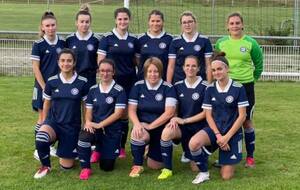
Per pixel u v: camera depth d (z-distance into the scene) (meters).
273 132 7.62
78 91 5.79
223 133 5.61
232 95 5.59
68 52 5.76
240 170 5.92
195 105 5.85
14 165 5.98
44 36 6.35
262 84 12.06
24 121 8.11
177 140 5.89
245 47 6.07
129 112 5.88
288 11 20.11
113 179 5.57
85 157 5.60
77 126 5.84
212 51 6.35
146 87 5.86
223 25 18.06
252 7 21.42
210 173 5.81
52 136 5.66
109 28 20.52
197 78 5.89
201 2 20.88
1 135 7.26
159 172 5.84
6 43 12.94
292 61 12.73
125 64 6.39
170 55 6.35
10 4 33.88
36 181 5.46
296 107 9.47
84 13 6.29
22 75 12.93
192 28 6.28
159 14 6.30
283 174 5.75
